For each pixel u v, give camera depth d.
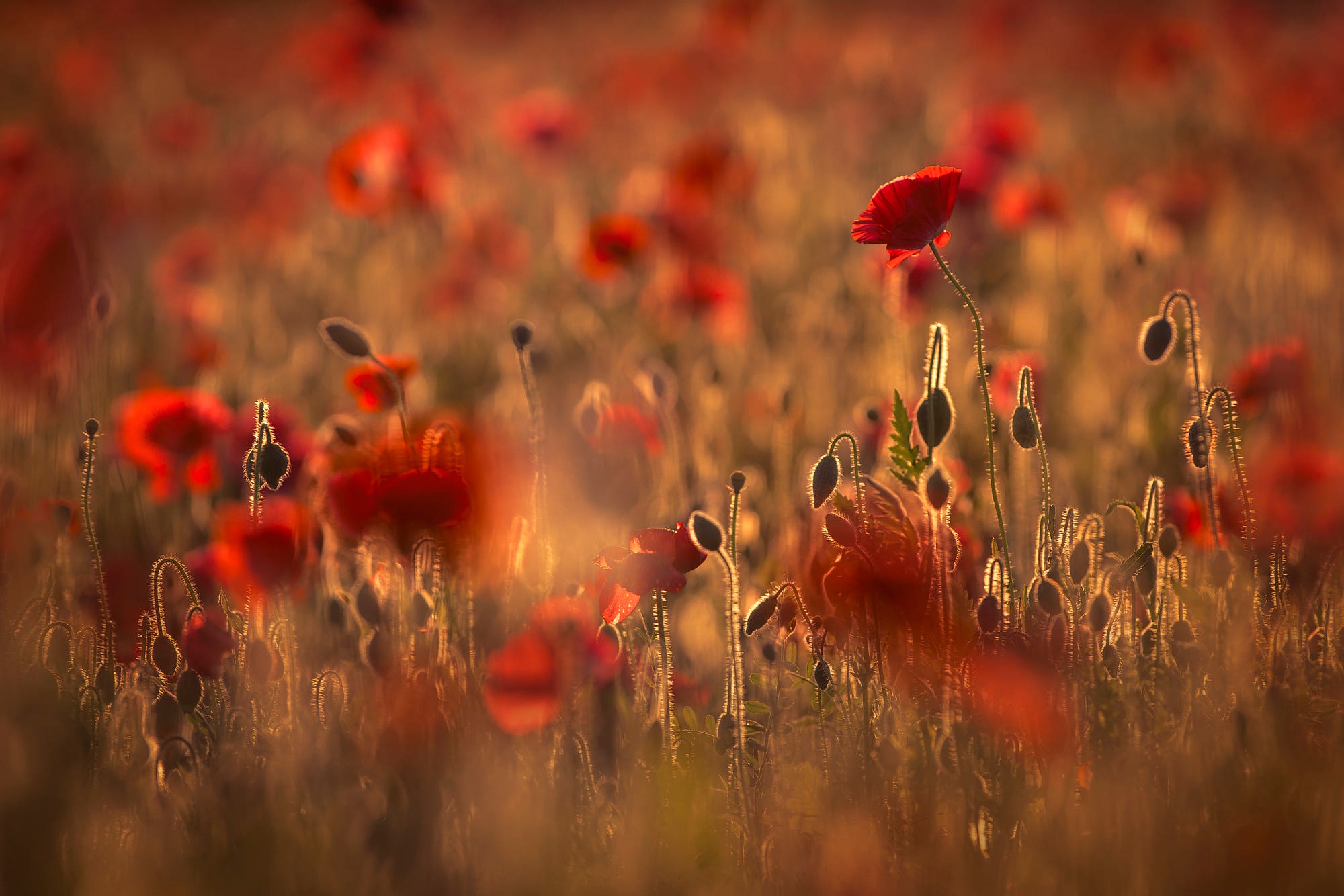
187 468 3.82
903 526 3.58
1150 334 3.63
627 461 3.82
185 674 3.59
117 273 5.98
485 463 3.63
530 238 6.94
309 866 3.56
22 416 3.94
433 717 3.58
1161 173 6.78
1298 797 3.55
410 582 3.63
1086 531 3.60
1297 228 5.66
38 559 3.74
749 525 3.73
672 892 3.55
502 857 3.57
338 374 4.81
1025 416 3.59
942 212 3.58
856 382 4.21
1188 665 3.59
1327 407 3.89
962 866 3.54
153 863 3.56
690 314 4.89
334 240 6.96
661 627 3.59
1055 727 3.56
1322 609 3.63
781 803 3.58
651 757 3.58
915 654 3.57
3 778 3.58
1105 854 3.54
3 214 5.52
